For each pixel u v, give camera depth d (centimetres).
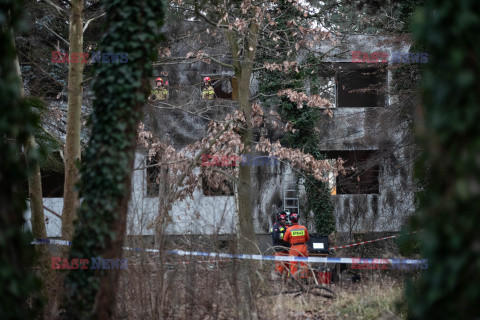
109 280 973
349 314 1320
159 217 1339
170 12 2583
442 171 512
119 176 992
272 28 3095
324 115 3850
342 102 4072
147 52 1045
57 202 3478
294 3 2762
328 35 2683
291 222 2212
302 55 3612
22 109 684
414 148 1880
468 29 498
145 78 1059
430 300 506
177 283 1189
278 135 3694
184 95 3331
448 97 507
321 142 3831
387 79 3762
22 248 650
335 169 2711
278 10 2881
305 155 2669
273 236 2297
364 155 3934
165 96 3120
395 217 3127
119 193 988
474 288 479
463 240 488
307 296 1480
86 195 1008
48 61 2866
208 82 3375
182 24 2983
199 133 3453
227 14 2462
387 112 2731
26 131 691
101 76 1049
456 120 498
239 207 2422
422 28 545
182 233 1333
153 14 1057
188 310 1145
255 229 3644
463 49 501
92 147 1027
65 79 2983
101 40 1092
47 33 2862
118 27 1045
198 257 1191
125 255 1172
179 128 3431
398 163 3362
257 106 2542
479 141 485
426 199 541
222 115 3453
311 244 2247
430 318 511
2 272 593
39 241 1485
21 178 659
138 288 1134
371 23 3450
